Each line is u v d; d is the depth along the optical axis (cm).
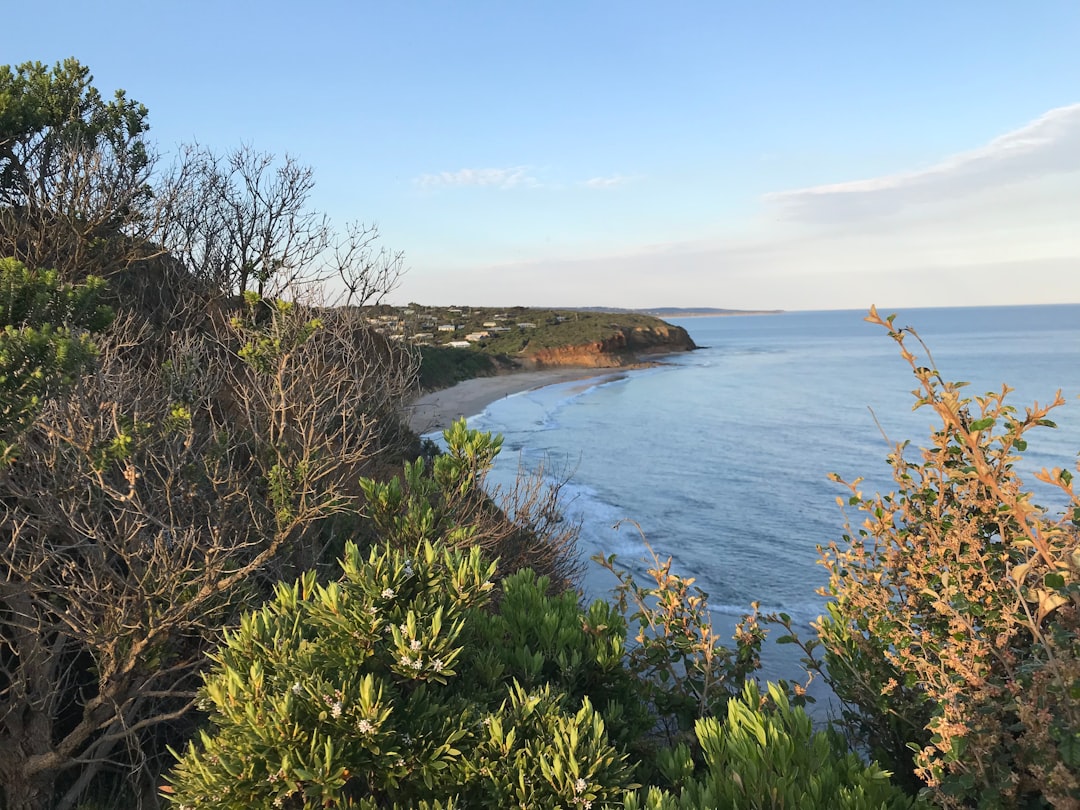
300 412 509
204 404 552
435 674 261
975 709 198
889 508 265
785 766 209
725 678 342
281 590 321
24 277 288
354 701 240
